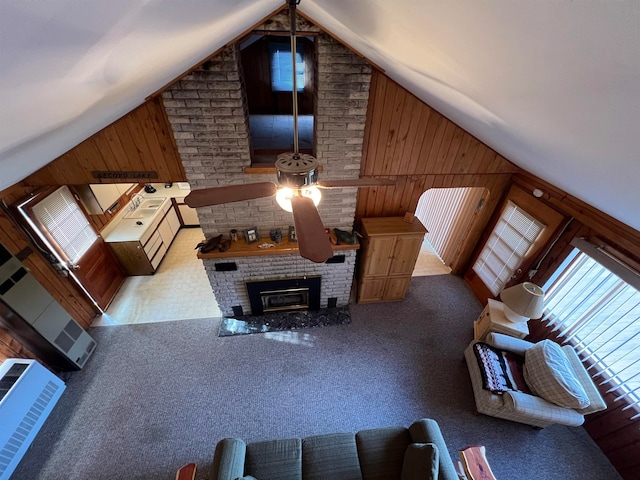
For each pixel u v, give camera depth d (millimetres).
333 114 2541
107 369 3238
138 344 3518
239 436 2715
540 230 3178
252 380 3162
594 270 2727
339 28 1814
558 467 2561
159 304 4051
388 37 1334
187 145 2555
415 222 3592
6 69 560
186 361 3340
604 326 2650
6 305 2535
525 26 649
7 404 2430
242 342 3562
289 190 1547
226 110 2395
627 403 2465
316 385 3129
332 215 3238
